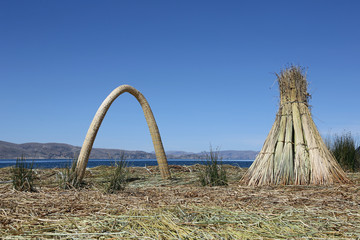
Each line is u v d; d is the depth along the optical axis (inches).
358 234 97.7
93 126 241.3
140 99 301.1
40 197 170.7
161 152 297.1
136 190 207.8
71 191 205.3
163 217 117.9
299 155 232.8
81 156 234.2
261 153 247.6
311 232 100.0
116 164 219.8
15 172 205.6
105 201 157.8
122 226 107.3
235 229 102.7
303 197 159.9
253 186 216.7
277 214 122.0
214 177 231.3
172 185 242.2
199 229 102.3
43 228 104.9
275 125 256.4
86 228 105.0
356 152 340.2
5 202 149.3
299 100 258.1
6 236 96.6
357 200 151.7
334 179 220.2
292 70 262.1
